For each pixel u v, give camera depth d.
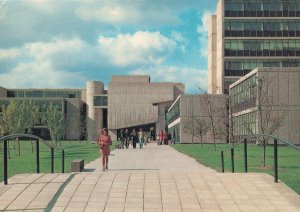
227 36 80.19
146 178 14.00
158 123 115.00
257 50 79.88
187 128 69.81
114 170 21.53
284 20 79.81
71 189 12.74
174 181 13.60
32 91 135.38
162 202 11.69
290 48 79.81
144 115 115.25
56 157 34.88
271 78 52.16
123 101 115.56
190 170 21.12
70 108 125.12
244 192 12.47
